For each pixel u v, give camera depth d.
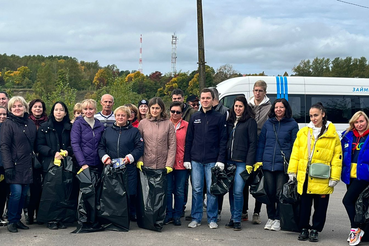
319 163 5.85
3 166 6.08
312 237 5.93
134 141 6.47
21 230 6.28
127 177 6.33
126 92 25.44
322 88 13.33
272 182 6.43
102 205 6.21
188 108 7.89
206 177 6.58
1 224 6.60
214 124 6.54
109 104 7.39
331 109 13.30
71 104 22.53
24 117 6.34
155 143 6.55
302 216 6.00
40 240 5.75
